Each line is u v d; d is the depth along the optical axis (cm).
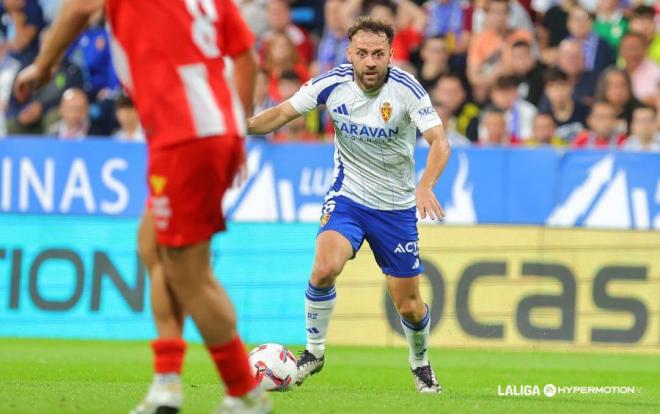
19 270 3962
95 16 1591
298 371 2419
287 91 4450
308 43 4925
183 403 1906
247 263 3875
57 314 3934
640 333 3700
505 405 2053
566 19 4847
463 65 4709
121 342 3859
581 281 3728
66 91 4716
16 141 3991
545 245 3744
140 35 1572
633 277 3709
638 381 2927
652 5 4875
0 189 3988
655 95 4638
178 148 1554
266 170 3878
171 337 1652
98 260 3928
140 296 3897
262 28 4934
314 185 3844
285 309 3844
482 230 3772
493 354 3644
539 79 4606
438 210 2148
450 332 3769
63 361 3197
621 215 3725
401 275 2388
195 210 1572
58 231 3956
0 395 2041
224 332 1609
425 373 2405
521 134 4488
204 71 1589
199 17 1598
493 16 4681
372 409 1897
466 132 4503
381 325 3806
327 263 2325
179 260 1588
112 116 4703
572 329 3728
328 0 4897
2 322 3962
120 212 3931
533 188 3756
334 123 2364
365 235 2400
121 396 2048
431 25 4844
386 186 2362
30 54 4966
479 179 3778
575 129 4453
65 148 3972
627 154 3728
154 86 1566
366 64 2253
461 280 3769
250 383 1634
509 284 3753
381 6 4741
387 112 2305
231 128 1595
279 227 3862
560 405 2106
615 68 4428
